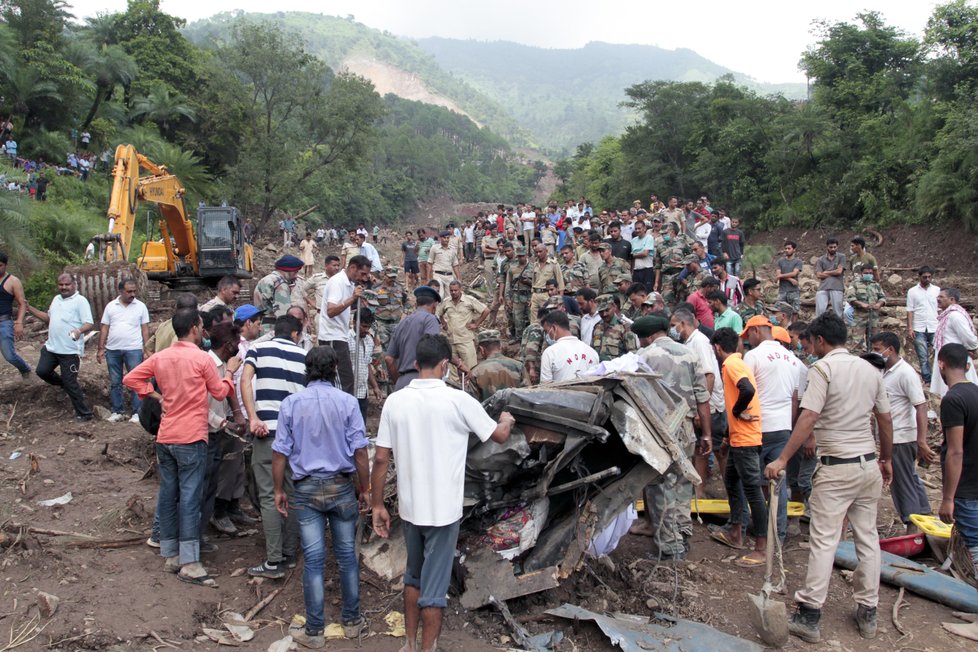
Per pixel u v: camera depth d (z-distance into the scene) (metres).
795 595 5.26
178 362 5.39
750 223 34.00
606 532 5.57
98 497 6.79
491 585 5.00
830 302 12.88
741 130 35.03
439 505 4.27
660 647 4.59
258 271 26.88
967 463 5.34
